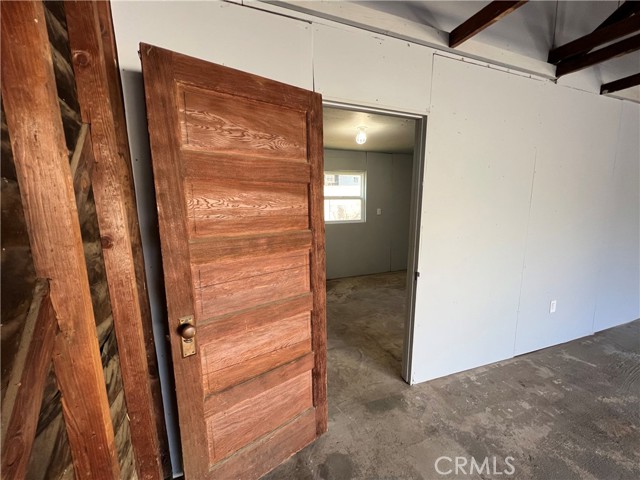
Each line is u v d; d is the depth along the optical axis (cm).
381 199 525
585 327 274
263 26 130
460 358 216
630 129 254
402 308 358
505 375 213
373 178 513
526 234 223
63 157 60
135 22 109
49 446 60
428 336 201
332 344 265
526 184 214
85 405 68
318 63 142
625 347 255
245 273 123
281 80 136
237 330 123
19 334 50
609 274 276
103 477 73
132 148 114
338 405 182
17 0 52
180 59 97
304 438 151
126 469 94
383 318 327
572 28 208
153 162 96
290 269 138
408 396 190
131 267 94
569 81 216
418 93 168
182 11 116
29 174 55
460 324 211
